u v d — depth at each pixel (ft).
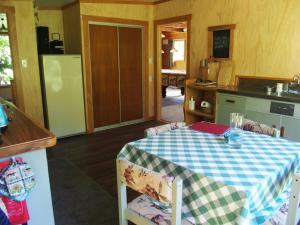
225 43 12.34
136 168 4.24
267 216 4.15
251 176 4.13
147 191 4.16
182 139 5.92
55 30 16.06
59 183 9.14
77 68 14.08
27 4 12.70
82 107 14.66
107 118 15.88
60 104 13.88
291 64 10.21
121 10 15.08
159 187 3.93
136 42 16.25
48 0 13.78
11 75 13.33
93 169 10.27
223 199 3.89
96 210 7.52
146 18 16.25
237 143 5.56
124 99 16.44
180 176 4.51
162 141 5.79
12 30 12.44
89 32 14.21
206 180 4.09
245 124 6.97
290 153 5.07
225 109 11.27
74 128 14.56
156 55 16.85
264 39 10.91
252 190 3.73
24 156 4.69
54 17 15.87
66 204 7.83
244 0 11.33
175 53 33.73
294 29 9.93
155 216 4.77
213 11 12.68
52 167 10.46
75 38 14.71
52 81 13.46
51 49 14.62
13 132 4.95
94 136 14.56
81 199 8.10
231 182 3.92
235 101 10.78
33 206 4.99
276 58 10.64
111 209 7.57
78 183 9.14
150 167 5.11
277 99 9.27
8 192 4.33
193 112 13.32
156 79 17.29
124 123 16.75
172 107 21.84
